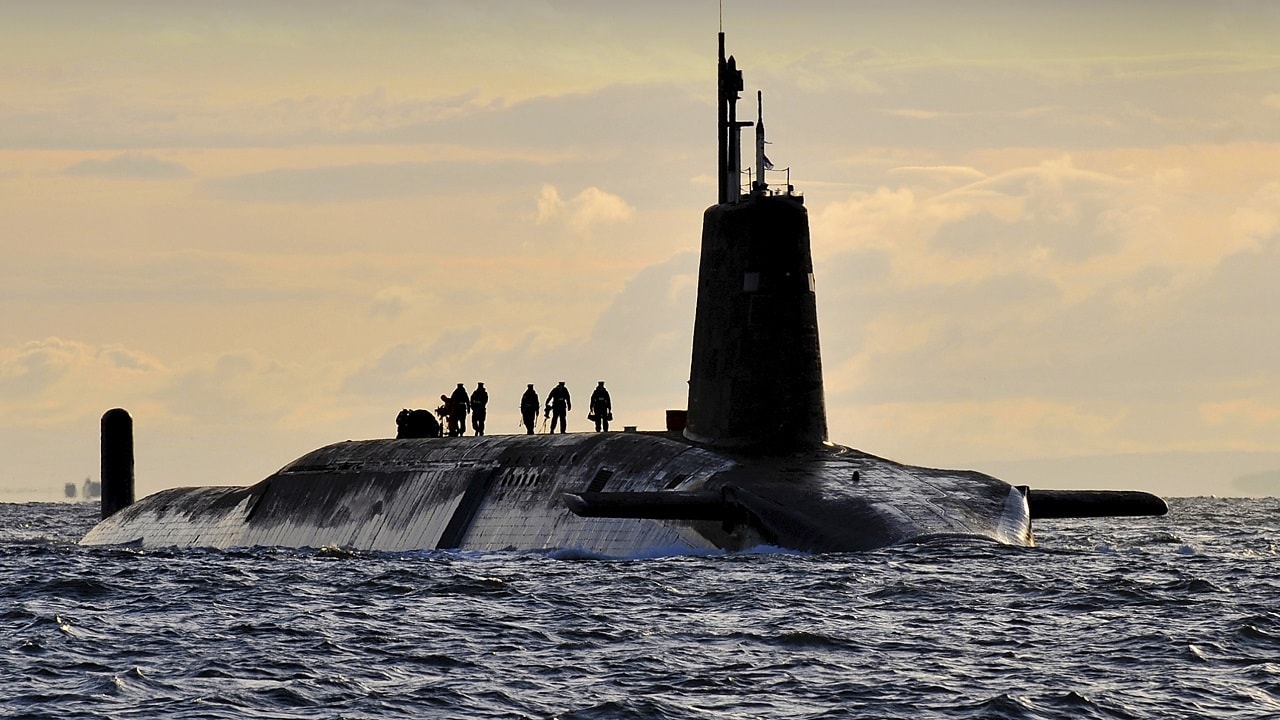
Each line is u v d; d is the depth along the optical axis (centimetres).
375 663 13188
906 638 14012
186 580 18225
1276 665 12825
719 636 14125
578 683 12462
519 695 12100
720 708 11750
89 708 11762
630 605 15750
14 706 11850
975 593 16138
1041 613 15100
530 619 15075
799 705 11812
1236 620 14612
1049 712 11556
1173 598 15862
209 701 11900
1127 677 12519
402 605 16038
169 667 13075
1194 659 13075
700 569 17975
